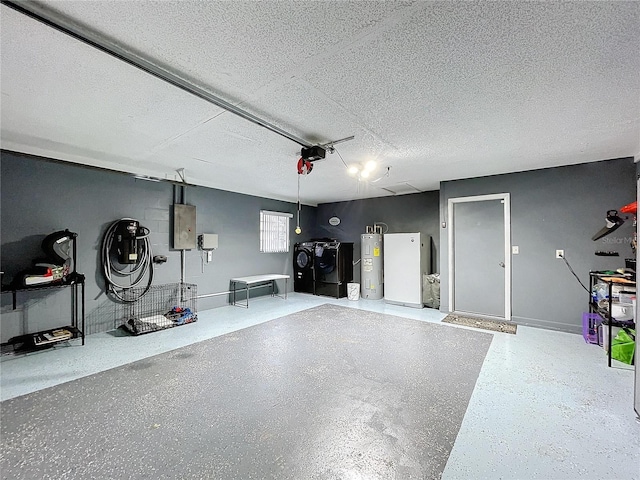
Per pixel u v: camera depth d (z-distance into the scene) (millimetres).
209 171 4383
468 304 4828
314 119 2525
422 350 3340
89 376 2672
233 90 2051
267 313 5062
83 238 3799
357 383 2564
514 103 2225
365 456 1692
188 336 3818
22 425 1949
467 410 2154
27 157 3307
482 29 1435
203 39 1522
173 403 2232
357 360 3062
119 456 1676
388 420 2035
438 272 5891
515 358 3104
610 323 2906
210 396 2338
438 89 2027
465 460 1664
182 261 4930
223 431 1909
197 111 2377
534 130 2760
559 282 4051
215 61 1720
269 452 1722
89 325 3852
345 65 1755
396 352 3279
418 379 2641
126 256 4008
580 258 3910
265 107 2299
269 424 1984
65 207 3635
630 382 2564
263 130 2770
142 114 2438
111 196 4070
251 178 4836
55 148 3295
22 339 3240
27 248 3332
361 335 3873
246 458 1672
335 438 1846
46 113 2416
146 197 4465
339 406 2205
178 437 1847
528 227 4277
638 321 2053
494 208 4570
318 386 2510
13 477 1517
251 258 6172
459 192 4859
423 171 4352
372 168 4156
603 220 3770
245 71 1823
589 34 1458
